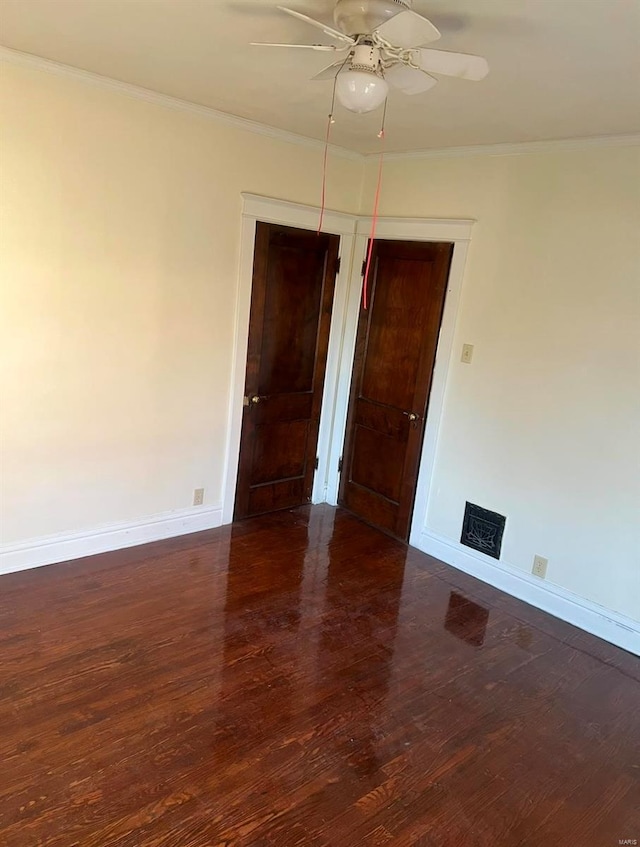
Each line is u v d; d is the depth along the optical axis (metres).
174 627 2.87
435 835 1.94
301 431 4.30
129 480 3.50
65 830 1.83
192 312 3.47
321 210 3.75
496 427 3.47
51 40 2.37
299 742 2.26
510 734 2.41
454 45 1.95
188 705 2.38
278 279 3.82
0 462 3.00
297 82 2.57
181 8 1.89
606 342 2.98
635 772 2.28
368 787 2.09
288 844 1.86
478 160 3.39
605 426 3.02
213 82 2.68
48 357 3.02
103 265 3.08
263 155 3.50
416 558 3.84
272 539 3.91
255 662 2.68
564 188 3.05
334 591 3.36
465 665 2.82
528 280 3.24
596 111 2.50
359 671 2.70
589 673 2.85
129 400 3.36
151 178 3.12
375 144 3.58
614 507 3.03
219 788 2.03
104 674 2.51
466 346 3.56
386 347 4.02
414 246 3.75
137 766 2.08
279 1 1.78
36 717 2.25
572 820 2.04
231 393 3.79
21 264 2.83
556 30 1.77
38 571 3.22
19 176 2.73
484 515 3.59
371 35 1.66
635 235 2.83
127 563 3.41
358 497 4.37
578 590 3.22
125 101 2.94
